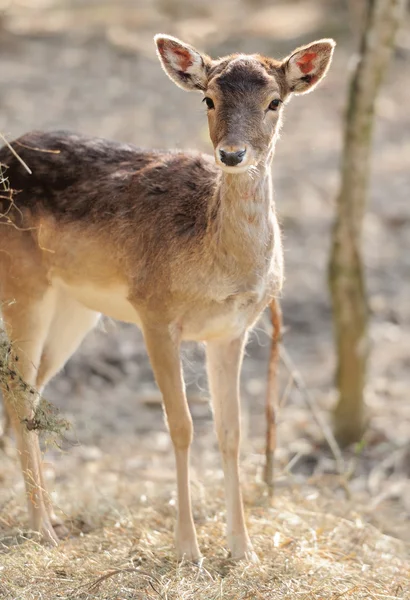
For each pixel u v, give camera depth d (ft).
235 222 28.71
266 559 30.12
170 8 120.57
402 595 28.58
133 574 27.96
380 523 38.04
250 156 27.35
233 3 124.77
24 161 32.89
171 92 93.15
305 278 64.49
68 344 34.17
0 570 27.96
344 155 44.88
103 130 81.82
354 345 46.34
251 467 39.81
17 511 33.91
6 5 108.06
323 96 96.89
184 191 30.32
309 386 52.85
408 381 53.62
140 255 30.35
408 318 60.39
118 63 99.35
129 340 56.75
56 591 27.04
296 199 75.31
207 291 29.43
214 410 31.12
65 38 105.29
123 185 31.42
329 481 42.86
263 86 28.17
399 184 78.84
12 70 95.04
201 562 29.19
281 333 36.27
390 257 67.67
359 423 46.93
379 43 43.47
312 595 27.48
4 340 30.71
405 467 45.16
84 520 33.81
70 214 31.86
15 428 31.91
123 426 48.16
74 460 43.68
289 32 108.06
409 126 90.27
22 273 32.53
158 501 35.76
